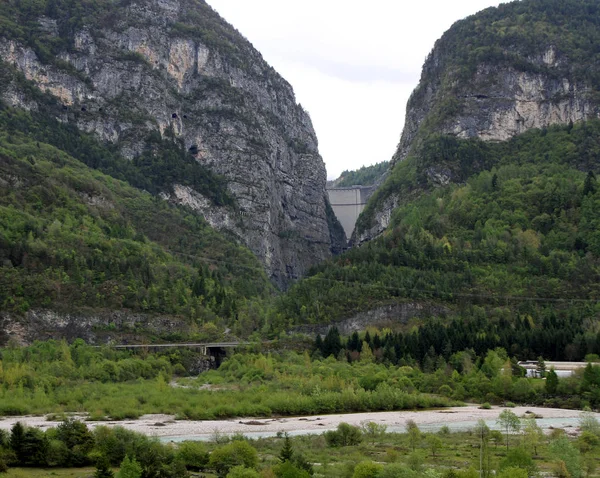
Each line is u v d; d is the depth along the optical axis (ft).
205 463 455.22
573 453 479.41
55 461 451.53
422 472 431.02
